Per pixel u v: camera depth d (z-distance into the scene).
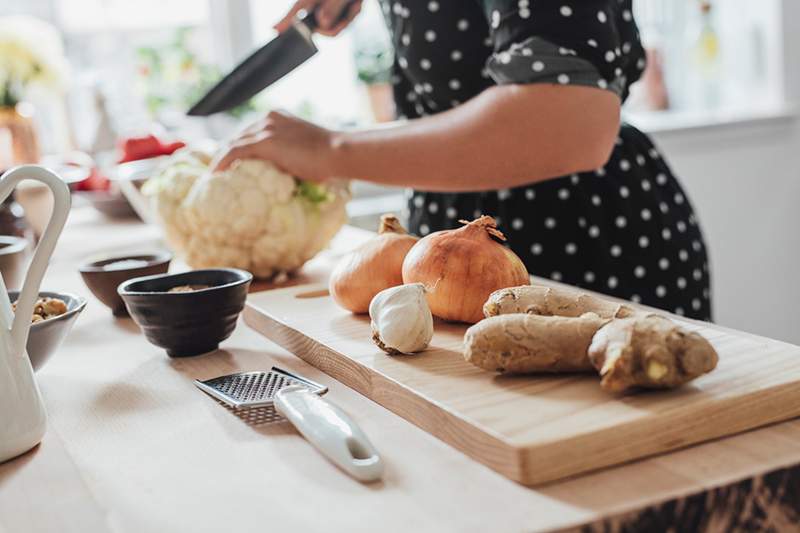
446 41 1.22
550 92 1.02
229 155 1.23
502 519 0.52
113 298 1.08
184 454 0.64
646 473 0.57
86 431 0.70
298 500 0.56
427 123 1.13
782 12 2.56
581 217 1.27
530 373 0.68
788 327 2.75
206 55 2.46
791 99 2.61
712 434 0.61
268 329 0.95
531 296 0.74
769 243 2.65
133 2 2.40
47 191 1.60
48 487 0.60
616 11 1.13
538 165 1.06
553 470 0.56
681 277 1.33
